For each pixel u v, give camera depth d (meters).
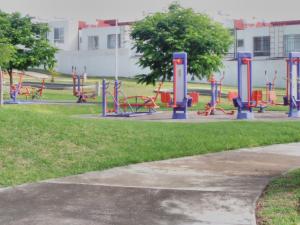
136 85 43.88
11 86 31.48
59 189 8.33
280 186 8.37
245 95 21.00
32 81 48.66
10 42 35.44
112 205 7.41
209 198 7.75
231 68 54.09
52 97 33.97
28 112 13.70
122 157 10.82
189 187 8.47
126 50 60.50
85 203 7.51
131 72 60.16
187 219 6.76
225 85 53.22
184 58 21.11
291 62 22.00
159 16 30.20
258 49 58.94
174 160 10.97
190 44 29.64
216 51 30.39
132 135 12.88
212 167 10.22
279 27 57.38
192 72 30.08
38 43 36.47
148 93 38.56
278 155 11.70
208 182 8.84
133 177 9.25
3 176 9.05
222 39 30.50
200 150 11.97
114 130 13.09
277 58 55.09
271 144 13.41
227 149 12.45
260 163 10.69
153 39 29.95
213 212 7.05
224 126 15.56
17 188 8.38
